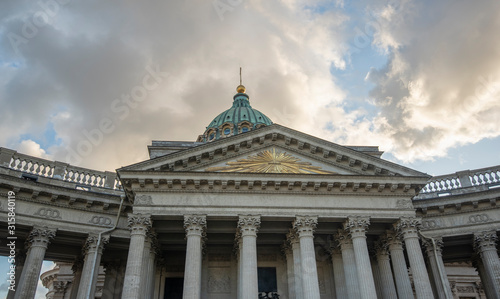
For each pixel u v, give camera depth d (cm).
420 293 2728
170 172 2869
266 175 2934
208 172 2900
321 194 2986
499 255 3412
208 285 3281
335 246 3238
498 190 3159
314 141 3145
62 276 4684
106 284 3316
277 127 3170
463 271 4884
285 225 3098
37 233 2833
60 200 2994
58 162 3178
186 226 2803
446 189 3419
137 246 2692
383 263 3183
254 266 2722
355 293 2853
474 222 3206
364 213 2944
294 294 2988
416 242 2888
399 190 3036
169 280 3434
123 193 3256
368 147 3612
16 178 2823
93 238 3000
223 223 3059
